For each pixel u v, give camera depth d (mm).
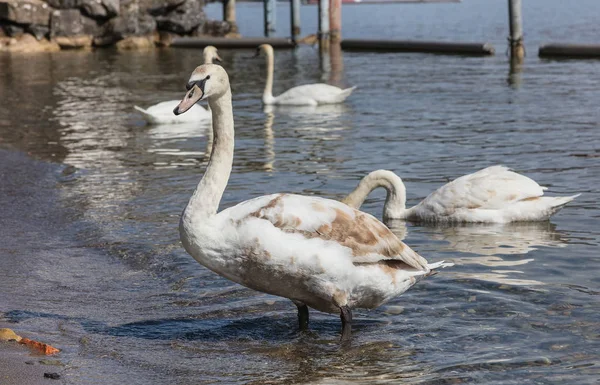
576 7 73188
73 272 9078
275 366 6547
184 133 18391
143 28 40969
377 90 24406
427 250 9766
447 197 11164
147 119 19656
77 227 10898
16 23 39125
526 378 6184
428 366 6473
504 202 11070
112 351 6805
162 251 9742
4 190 13117
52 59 35438
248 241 6625
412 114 19719
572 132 16625
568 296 7922
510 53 33594
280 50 39469
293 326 7484
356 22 62656
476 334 7102
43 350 6691
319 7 40062
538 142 15727
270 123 19344
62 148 16672
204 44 40688
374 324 7438
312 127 18484
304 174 13625
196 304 8078
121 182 13508
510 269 8859
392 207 11406
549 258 9250
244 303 8078
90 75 29844
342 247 6730
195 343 7062
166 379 6242
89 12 39938
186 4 42219
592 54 31984
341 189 12531
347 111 20734
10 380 6012
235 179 13328
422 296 8055
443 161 14398
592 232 10367
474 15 69000
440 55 34875
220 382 6203
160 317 7711
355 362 6605
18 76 29578
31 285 8594
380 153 15234
